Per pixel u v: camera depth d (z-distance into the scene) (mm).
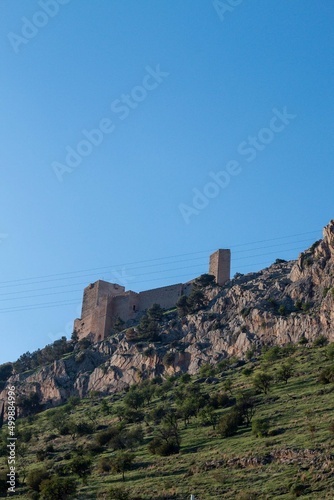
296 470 99750
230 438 122688
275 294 197125
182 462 115750
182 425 139500
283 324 181375
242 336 185625
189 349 192375
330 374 141250
